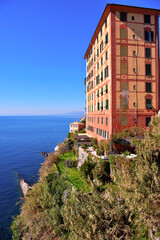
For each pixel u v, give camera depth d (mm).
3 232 24562
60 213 16625
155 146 11969
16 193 37469
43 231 17672
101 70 32250
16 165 58844
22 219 23578
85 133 49312
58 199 20688
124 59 26688
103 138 30203
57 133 171250
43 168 37438
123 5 25859
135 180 9781
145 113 27250
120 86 26406
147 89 27578
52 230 17078
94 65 38688
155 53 28172
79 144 35250
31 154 76500
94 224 10547
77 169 29188
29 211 22922
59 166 31922
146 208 8961
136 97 27000
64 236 14523
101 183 18359
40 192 24375
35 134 163500
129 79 26797
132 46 27062
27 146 97938
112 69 26188
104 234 10438
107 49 28141
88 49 45719
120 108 26266
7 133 177000
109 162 19125
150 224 9375
